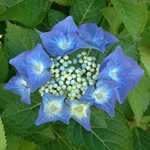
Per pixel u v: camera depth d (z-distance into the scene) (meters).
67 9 0.47
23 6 0.43
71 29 0.40
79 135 0.42
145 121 0.50
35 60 0.38
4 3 0.42
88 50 0.40
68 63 0.38
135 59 0.42
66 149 0.45
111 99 0.39
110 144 0.43
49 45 0.39
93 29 0.41
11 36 0.41
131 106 0.43
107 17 0.45
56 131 0.44
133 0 0.42
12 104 0.41
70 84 0.38
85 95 0.38
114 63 0.39
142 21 0.42
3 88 0.42
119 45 0.41
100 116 0.42
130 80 0.40
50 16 0.44
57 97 0.38
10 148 0.45
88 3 0.43
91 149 0.42
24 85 0.40
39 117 0.39
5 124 0.42
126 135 0.43
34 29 0.42
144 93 0.43
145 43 0.44
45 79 0.38
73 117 0.40
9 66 0.43
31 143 0.45
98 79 0.38
